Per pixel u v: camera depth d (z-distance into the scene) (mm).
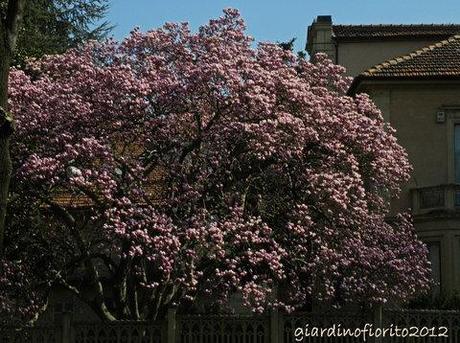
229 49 16641
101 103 15672
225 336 13711
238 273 15133
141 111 15688
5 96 10781
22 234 16562
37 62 17672
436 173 24750
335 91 18156
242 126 15211
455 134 24984
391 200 24250
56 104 15719
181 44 16875
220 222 15070
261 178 16328
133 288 16234
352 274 17438
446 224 23234
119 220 14406
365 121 16828
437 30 30703
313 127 16109
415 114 25016
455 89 25078
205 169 15992
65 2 28984
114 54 17375
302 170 16078
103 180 14617
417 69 25078
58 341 13664
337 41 30000
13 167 15672
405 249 19188
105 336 13742
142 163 16125
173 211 15336
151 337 13734
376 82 24844
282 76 16406
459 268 23078
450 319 14062
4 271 16328
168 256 14336
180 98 15812
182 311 16000
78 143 15188
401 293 18672
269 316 13711
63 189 15906
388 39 29938
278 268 14984
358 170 17141
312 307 17859
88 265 16359
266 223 15633
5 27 10922
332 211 16031
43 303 17156
